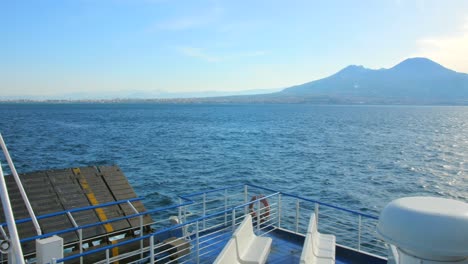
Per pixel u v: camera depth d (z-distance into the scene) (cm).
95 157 4431
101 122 11062
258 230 1050
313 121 12938
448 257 359
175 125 10319
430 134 8338
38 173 1214
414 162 4369
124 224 1102
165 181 3139
